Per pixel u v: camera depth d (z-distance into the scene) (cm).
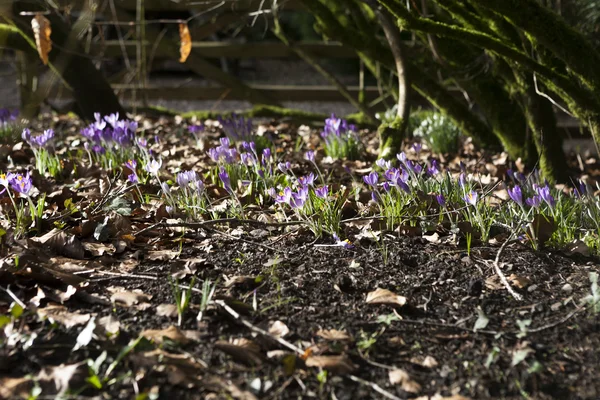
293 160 400
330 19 432
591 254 321
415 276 310
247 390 253
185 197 338
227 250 319
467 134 441
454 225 327
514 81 413
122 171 367
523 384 261
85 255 315
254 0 529
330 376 262
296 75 825
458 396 250
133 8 537
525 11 355
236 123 412
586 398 255
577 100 377
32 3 418
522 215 332
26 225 323
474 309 299
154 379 254
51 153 399
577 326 294
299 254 318
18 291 298
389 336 290
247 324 290
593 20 413
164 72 814
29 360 263
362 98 497
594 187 404
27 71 486
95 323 286
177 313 294
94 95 441
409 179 351
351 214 341
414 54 454
